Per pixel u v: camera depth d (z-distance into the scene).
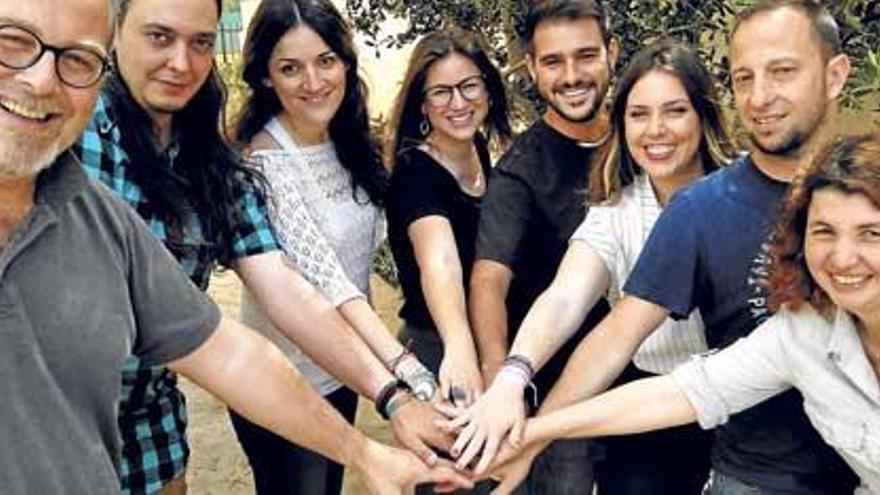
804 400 1.86
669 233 2.06
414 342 2.87
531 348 2.31
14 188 1.36
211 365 1.78
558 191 2.57
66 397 1.39
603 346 2.15
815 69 1.96
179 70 1.99
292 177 2.59
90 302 1.42
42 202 1.38
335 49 2.59
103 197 1.51
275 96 2.63
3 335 1.33
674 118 2.26
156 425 2.16
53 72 1.32
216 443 4.34
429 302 2.65
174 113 2.09
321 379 2.68
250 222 2.31
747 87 2.00
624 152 2.37
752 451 2.00
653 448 2.50
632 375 2.42
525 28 2.74
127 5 1.96
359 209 2.76
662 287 2.07
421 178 2.77
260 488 2.81
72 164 1.42
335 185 2.70
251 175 2.32
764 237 1.96
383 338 2.49
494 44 4.08
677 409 2.00
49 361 1.37
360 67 3.08
